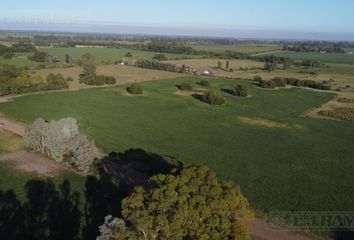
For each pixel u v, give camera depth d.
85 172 58.12
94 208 47.56
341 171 63.59
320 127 91.81
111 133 79.31
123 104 107.81
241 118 97.62
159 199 32.81
